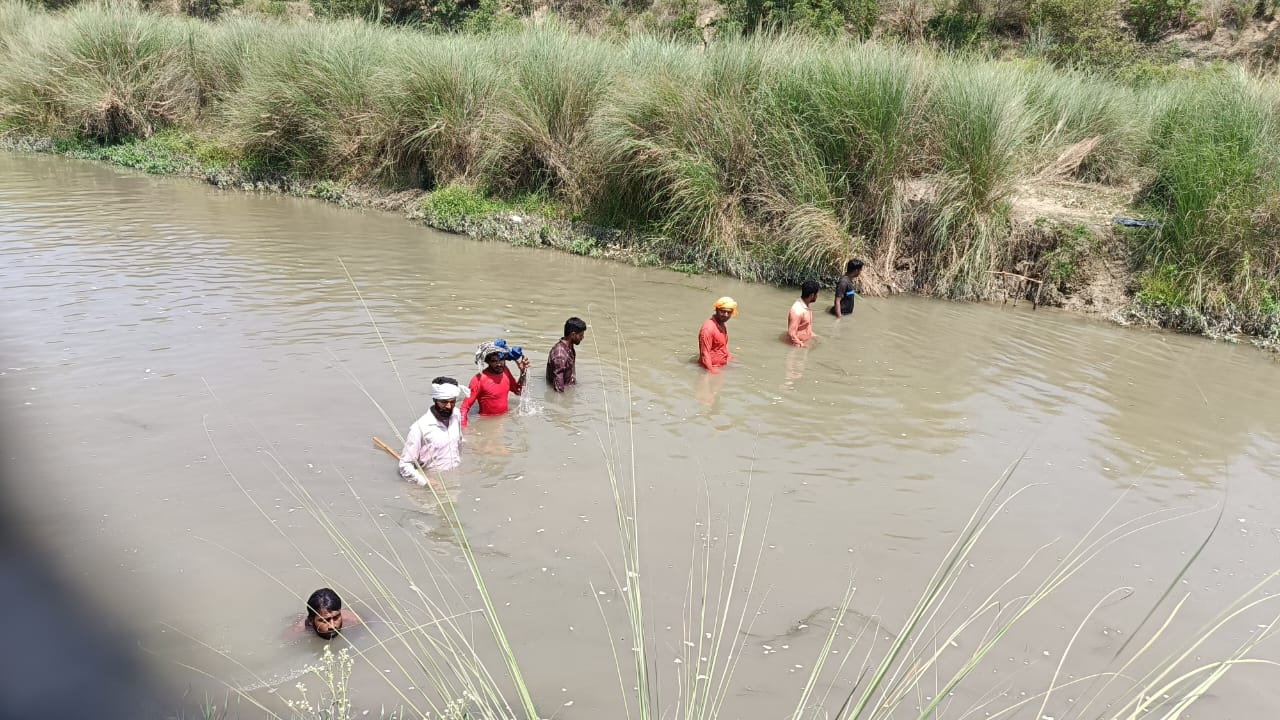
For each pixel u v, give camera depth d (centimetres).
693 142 1243
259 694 361
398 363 763
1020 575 479
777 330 952
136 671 371
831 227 1141
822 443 647
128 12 2156
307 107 1698
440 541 488
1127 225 1141
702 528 514
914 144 1182
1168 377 847
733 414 697
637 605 303
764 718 359
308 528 493
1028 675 395
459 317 928
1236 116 1112
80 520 484
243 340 802
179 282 995
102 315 853
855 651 407
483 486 556
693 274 1208
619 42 1697
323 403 667
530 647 399
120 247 1159
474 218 1429
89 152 2020
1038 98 1393
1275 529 543
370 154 1661
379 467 572
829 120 1163
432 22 2620
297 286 1010
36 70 2094
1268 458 657
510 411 688
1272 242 1022
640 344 876
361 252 1228
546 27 1661
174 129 2100
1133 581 478
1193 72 1900
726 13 2230
